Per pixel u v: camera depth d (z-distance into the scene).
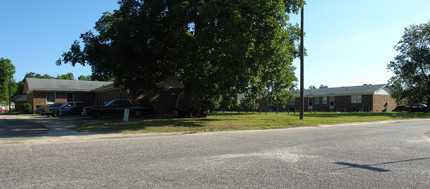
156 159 6.56
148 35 17.67
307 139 10.45
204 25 15.54
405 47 39.25
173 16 17.45
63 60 18.73
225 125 15.45
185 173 5.30
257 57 15.23
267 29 15.07
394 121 21.83
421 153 7.65
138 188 4.37
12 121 19.80
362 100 41.75
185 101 21.47
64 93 37.09
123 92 28.78
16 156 6.85
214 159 6.61
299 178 5.02
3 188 4.30
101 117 22.08
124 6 18.59
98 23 21.17
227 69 15.33
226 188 4.41
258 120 18.69
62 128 14.20
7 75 65.25
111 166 5.82
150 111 23.03
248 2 14.26
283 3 15.62
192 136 11.51
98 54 17.97
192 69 17.69
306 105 49.25
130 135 11.69
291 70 21.69
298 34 20.69
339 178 5.04
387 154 7.43
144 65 18.86
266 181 4.81
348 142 9.69
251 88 18.05
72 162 6.18
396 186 4.59
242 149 8.04
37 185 4.48
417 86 38.84
